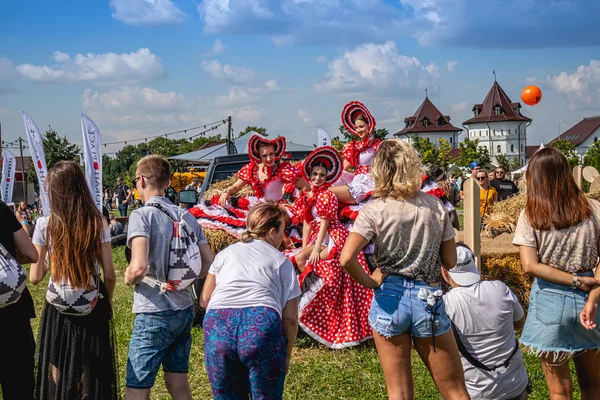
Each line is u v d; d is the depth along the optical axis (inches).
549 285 148.9
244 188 281.3
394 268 136.3
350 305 238.5
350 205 248.1
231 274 138.6
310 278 240.8
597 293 144.0
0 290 147.0
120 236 553.0
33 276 160.2
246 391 137.3
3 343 153.5
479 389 146.7
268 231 146.4
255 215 146.9
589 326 143.6
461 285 147.4
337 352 236.5
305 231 245.8
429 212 134.7
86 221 150.8
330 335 239.1
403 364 137.6
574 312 145.9
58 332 154.4
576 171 335.3
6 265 149.3
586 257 145.9
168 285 149.5
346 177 260.2
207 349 135.0
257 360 131.0
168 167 161.0
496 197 366.3
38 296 359.3
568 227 145.5
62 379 153.6
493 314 144.3
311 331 239.0
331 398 191.9
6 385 156.3
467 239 247.3
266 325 132.3
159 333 149.2
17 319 154.6
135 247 145.9
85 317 154.3
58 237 149.3
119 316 295.1
